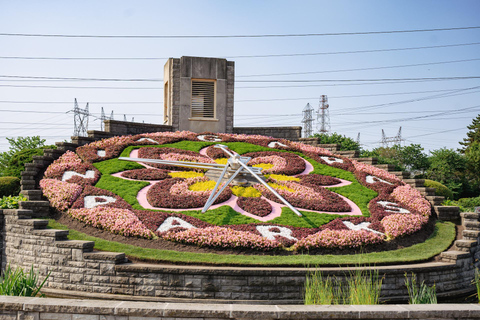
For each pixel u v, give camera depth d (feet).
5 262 46.50
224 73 87.66
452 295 42.22
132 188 54.54
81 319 21.33
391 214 52.80
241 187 57.21
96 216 46.50
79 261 39.50
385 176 66.49
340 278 38.01
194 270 37.04
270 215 50.37
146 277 37.47
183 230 44.39
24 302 21.77
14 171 74.84
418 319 21.01
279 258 40.98
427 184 88.89
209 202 48.91
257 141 78.54
